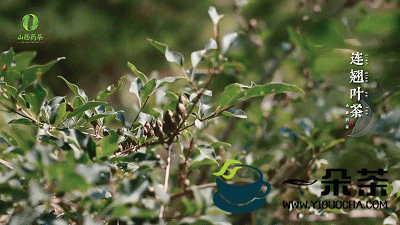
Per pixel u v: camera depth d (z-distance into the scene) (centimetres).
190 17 598
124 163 138
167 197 128
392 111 163
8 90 134
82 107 137
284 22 196
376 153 163
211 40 148
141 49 591
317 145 155
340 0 163
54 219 129
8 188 129
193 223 129
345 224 160
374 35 139
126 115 183
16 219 128
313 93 188
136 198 127
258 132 182
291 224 157
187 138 143
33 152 126
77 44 570
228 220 129
